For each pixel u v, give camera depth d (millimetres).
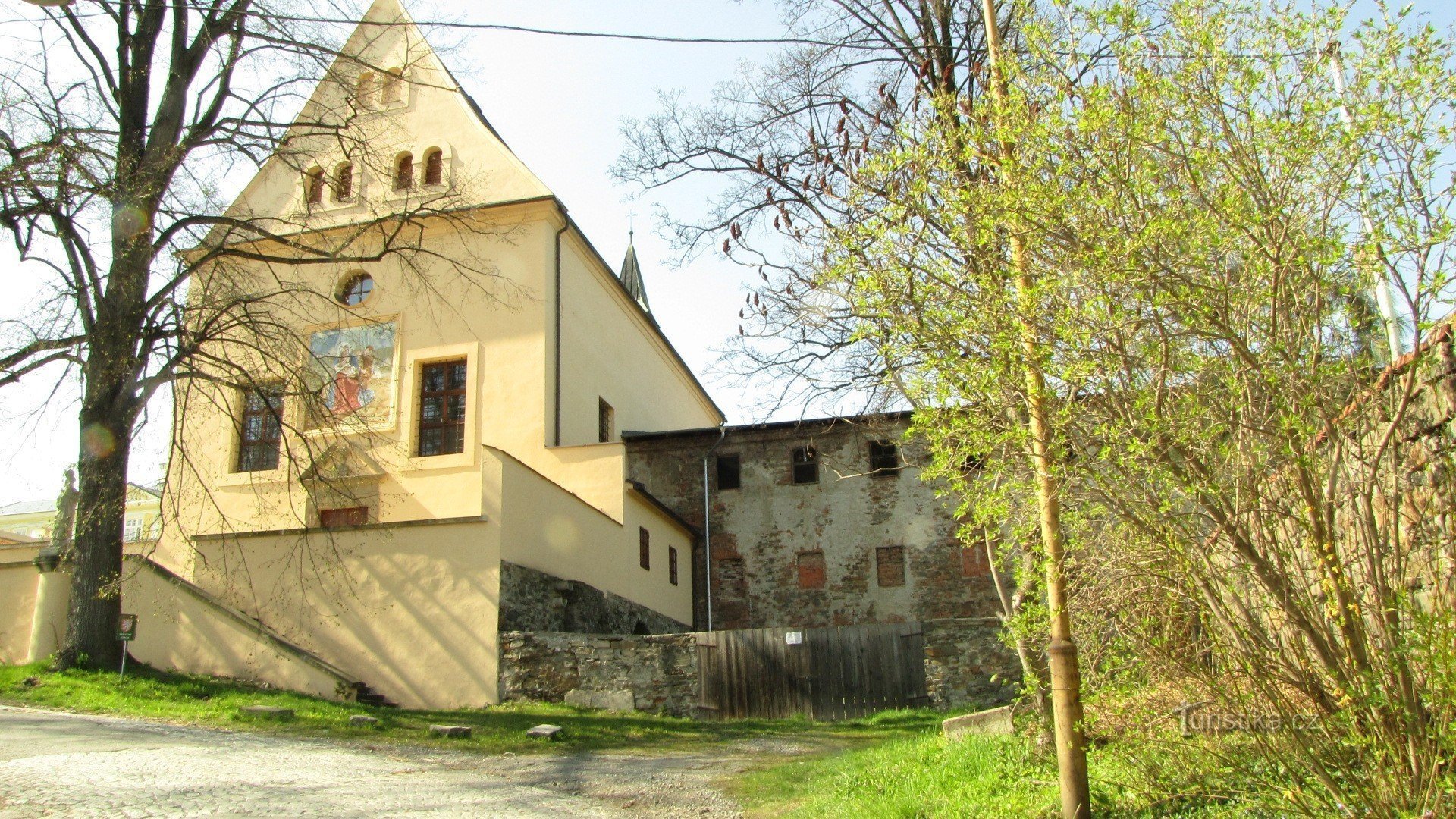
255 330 17641
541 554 19844
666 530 26609
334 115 19828
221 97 18016
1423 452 5602
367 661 18219
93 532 16688
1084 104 6219
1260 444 5738
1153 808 6883
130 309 16859
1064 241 6293
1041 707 8883
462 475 23344
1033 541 7672
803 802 9500
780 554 27266
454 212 20781
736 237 11602
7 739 11125
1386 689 5332
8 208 15016
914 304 6891
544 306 24438
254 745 11945
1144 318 6027
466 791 9820
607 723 16109
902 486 27141
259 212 25969
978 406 6859
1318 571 5621
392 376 24391
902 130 7457
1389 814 5320
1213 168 5953
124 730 12398
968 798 8125
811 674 18797
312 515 23281
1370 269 5590
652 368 33562
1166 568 6254
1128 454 6004
